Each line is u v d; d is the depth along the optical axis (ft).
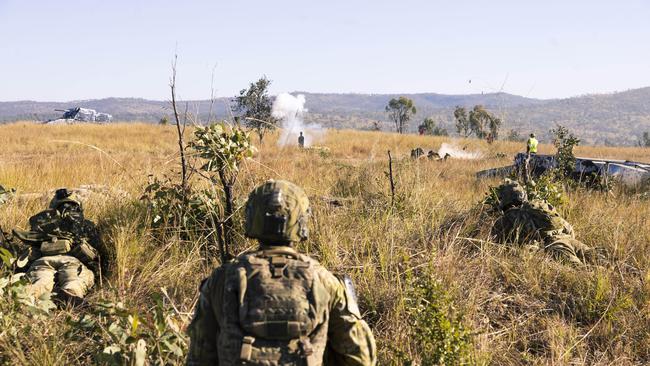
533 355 15.87
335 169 39.73
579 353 15.84
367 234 21.77
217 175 23.79
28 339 14.58
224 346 8.12
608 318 17.38
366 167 36.65
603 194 33.60
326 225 21.49
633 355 16.05
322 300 8.30
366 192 29.96
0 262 18.92
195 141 21.11
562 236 22.44
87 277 18.08
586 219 26.07
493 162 69.92
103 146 94.99
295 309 8.09
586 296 18.37
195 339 8.63
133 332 12.44
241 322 8.07
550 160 40.86
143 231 20.97
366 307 17.26
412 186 28.78
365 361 8.64
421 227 22.39
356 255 20.08
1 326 14.23
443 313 13.76
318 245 20.61
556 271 20.15
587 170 38.11
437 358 13.39
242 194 23.71
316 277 8.44
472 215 24.80
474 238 22.84
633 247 22.35
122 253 19.27
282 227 8.67
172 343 12.86
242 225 21.66
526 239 22.33
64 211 19.57
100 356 12.98
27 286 16.48
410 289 16.34
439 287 14.88
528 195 26.66
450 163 66.64
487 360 14.58
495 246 21.93
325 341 8.31
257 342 8.00
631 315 17.56
